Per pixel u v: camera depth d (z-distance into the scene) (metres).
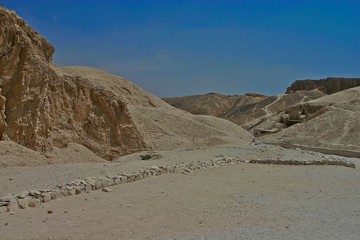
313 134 52.56
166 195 12.60
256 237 8.70
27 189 12.53
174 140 36.88
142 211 10.50
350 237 8.91
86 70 51.88
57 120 25.31
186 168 17.95
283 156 23.39
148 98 51.72
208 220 9.95
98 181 13.35
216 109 140.88
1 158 19.16
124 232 8.68
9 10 23.69
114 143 27.36
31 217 9.65
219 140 36.84
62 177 14.84
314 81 132.38
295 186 15.30
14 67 22.61
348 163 22.69
